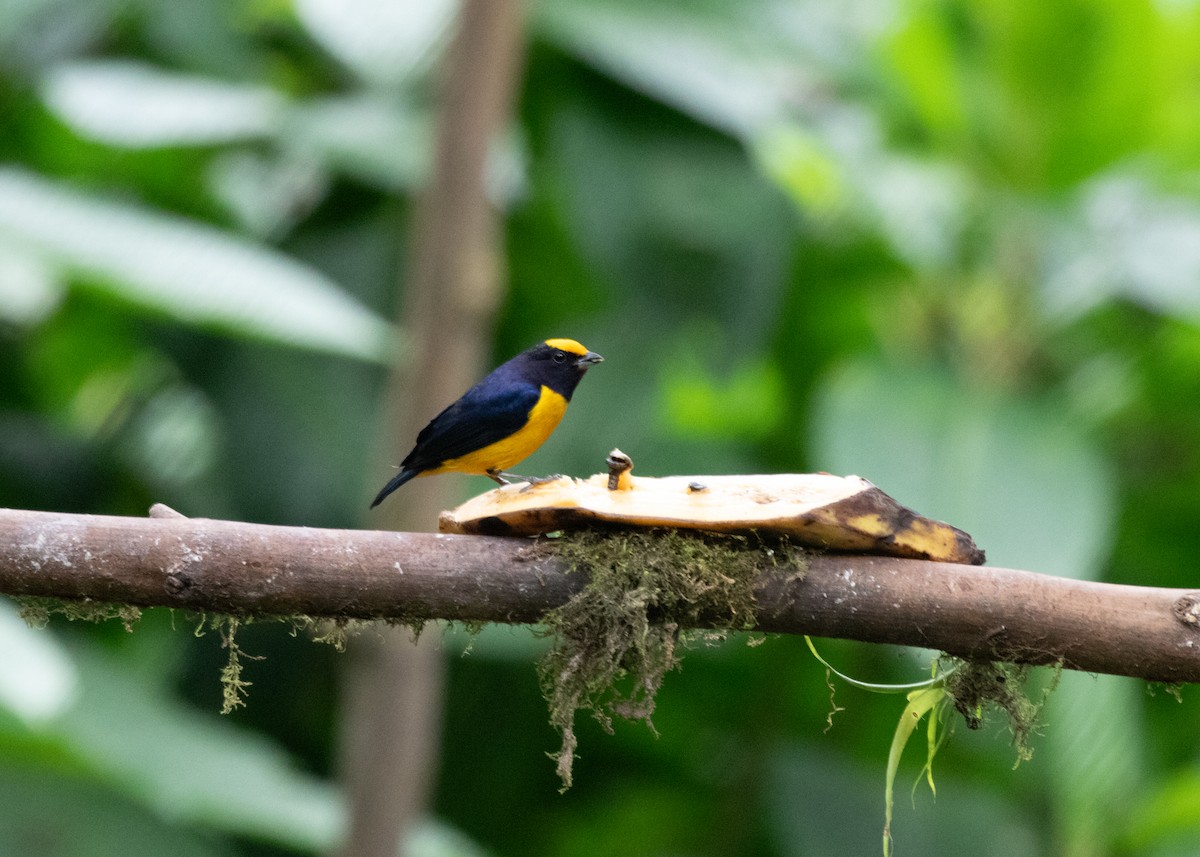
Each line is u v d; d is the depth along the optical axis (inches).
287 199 529.0
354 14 510.9
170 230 389.4
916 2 503.5
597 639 209.9
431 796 505.7
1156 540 529.7
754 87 473.4
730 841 494.6
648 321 458.0
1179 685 204.4
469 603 209.9
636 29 464.8
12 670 385.1
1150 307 486.3
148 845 378.9
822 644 501.4
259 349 474.9
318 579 208.2
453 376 389.4
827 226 506.6
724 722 525.0
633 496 212.7
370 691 375.2
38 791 372.5
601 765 529.3
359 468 455.2
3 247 365.7
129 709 395.9
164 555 206.8
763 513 204.7
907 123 527.8
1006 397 436.8
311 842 378.0
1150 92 479.2
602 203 457.7
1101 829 402.0
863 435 413.4
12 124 512.4
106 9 494.3
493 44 391.2
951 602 202.4
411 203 496.1
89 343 542.6
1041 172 494.0
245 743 416.2
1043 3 469.7
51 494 503.8
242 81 527.2
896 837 466.6
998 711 244.4
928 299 515.8
